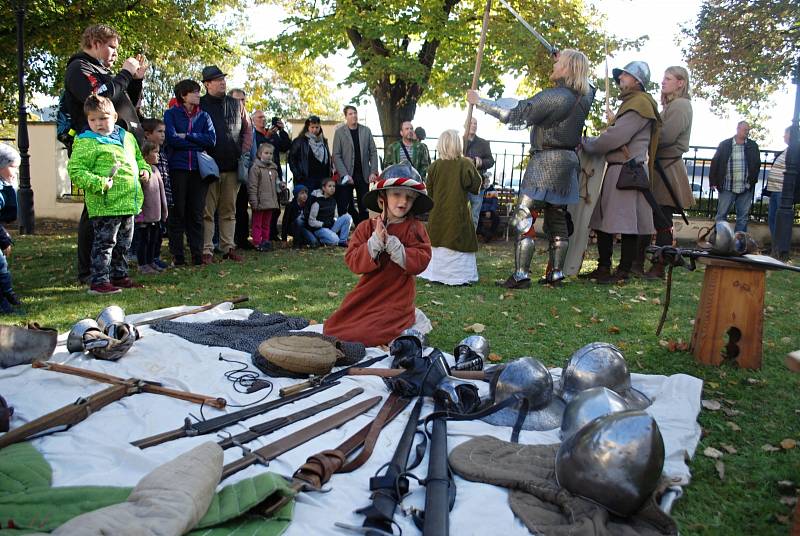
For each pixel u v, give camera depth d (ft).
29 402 10.29
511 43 40.86
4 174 16.83
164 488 6.64
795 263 32.14
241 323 15.43
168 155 24.90
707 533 7.62
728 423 10.74
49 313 17.02
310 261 27.86
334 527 7.10
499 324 17.19
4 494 7.49
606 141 22.07
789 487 8.72
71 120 20.08
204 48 56.65
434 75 49.57
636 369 13.64
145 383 10.97
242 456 8.70
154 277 22.67
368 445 8.91
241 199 31.53
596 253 33.83
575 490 7.45
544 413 10.21
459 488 8.07
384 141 44.86
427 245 14.43
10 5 39.55
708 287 14.02
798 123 33.27
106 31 19.97
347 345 13.01
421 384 10.94
